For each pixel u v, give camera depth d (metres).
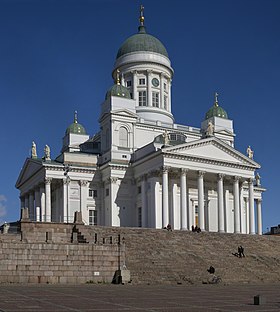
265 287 48.12
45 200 96.38
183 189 91.56
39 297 32.91
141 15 125.94
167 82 120.25
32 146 109.94
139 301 30.61
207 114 117.38
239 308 26.80
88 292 38.06
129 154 100.56
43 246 49.28
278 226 113.50
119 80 115.56
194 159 93.31
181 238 69.44
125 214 97.69
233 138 115.62
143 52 116.88
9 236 57.16
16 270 48.16
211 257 62.56
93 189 100.50
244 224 105.44
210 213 100.88
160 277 52.22
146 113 112.56
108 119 102.50
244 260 64.25
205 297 34.34
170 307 27.06
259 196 116.25
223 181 99.94
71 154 100.44
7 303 28.61
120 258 51.94
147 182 95.38
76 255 50.28
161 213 92.19
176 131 108.19
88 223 98.94
